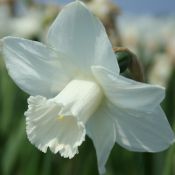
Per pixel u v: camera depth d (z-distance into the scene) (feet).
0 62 2.04
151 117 0.91
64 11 0.89
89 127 0.97
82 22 0.89
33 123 0.96
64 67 0.95
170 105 1.57
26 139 1.58
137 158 1.51
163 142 0.92
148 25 3.33
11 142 1.63
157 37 3.13
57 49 0.93
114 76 0.87
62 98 0.93
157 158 1.32
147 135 0.93
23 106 1.90
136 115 0.92
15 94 1.92
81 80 0.96
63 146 0.95
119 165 1.55
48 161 1.47
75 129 0.96
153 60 2.55
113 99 0.93
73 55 0.93
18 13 2.68
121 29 3.01
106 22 1.88
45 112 0.97
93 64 0.92
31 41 0.93
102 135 0.96
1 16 2.68
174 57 2.47
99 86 0.95
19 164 1.60
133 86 0.86
